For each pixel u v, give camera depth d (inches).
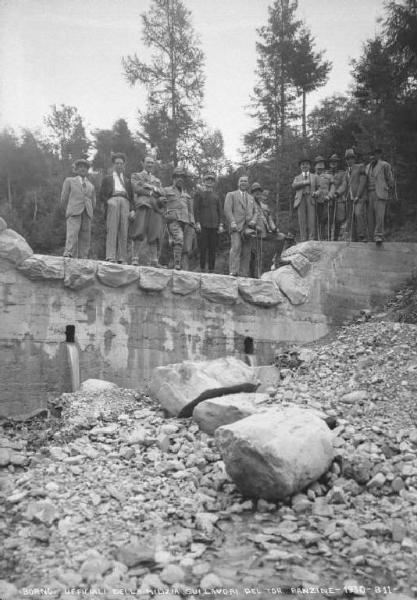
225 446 206.4
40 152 1608.0
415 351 350.3
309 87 1100.5
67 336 364.8
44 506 192.4
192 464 237.6
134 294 386.3
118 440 266.4
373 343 387.5
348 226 537.6
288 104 1132.5
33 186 1552.7
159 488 215.3
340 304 467.5
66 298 363.6
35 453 257.0
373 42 777.6
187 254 466.9
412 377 311.6
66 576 150.9
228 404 270.1
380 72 765.9
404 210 719.7
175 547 169.6
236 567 158.4
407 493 200.1
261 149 1152.8
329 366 367.9
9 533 177.3
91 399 319.3
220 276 417.4
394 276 492.4
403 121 719.1
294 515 192.2
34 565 157.6
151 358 387.5
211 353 410.9
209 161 987.9
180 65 820.0
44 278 355.3
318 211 515.2
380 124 753.0
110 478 223.5
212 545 172.2
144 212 414.0
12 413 341.1
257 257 497.0
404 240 631.2
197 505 200.5
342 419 265.3
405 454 226.7
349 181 509.0
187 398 298.5
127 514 191.6
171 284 398.6
